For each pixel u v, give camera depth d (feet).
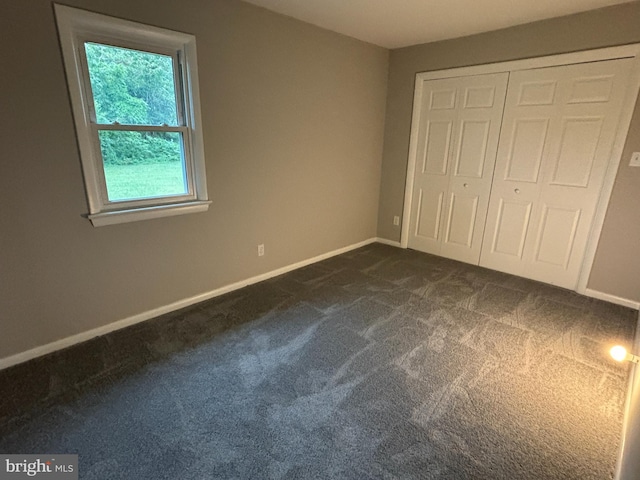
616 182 9.03
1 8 5.53
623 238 9.12
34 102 6.06
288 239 11.35
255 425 5.29
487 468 4.66
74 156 6.66
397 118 13.39
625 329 8.13
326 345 7.38
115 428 5.18
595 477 4.56
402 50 12.69
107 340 7.43
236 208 9.61
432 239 13.41
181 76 7.98
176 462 4.66
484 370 6.65
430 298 9.66
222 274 9.71
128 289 7.90
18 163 6.08
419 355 7.09
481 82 11.04
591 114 9.21
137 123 7.52
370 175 13.91
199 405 5.66
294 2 8.57
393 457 4.79
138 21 6.91
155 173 7.99
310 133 11.09
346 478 4.49
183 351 7.09
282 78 9.83
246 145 9.43
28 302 6.58
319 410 5.60
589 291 9.91
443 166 12.53
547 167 10.20
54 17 5.99
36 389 5.95
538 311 8.97
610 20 8.54
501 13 9.09
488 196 11.58
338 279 10.94
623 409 5.70
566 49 9.32
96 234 7.20
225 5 8.17
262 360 6.84
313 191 11.75
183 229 8.57
